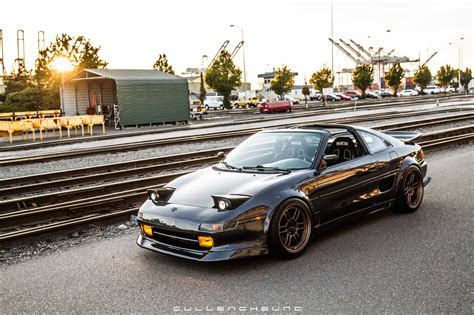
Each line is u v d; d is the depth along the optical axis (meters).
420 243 5.02
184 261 4.81
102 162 13.09
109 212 7.30
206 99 57.25
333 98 68.12
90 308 3.84
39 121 21.38
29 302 4.00
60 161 13.34
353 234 5.42
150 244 4.86
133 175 10.91
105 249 5.32
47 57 38.31
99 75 28.64
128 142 18.19
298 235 4.83
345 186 5.27
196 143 16.66
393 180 5.93
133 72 30.50
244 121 26.64
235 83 53.84
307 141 5.42
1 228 6.61
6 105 37.78
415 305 3.64
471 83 115.38
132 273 4.54
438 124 19.91
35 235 5.91
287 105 40.16
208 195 4.75
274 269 4.49
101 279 4.42
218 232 4.32
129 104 27.86
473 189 7.38
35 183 10.33
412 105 41.34
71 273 4.62
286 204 4.63
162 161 12.74
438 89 92.06
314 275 4.29
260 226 4.48
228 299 3.89
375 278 4.16
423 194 6.64
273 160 5.38
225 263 4.70
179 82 30.17
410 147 6.34
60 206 7.52
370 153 5.73
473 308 3.56
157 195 4.94
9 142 20.58
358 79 74.44
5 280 4.55
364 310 3.60
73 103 31.05
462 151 11.87
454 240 5.07
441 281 4.05
